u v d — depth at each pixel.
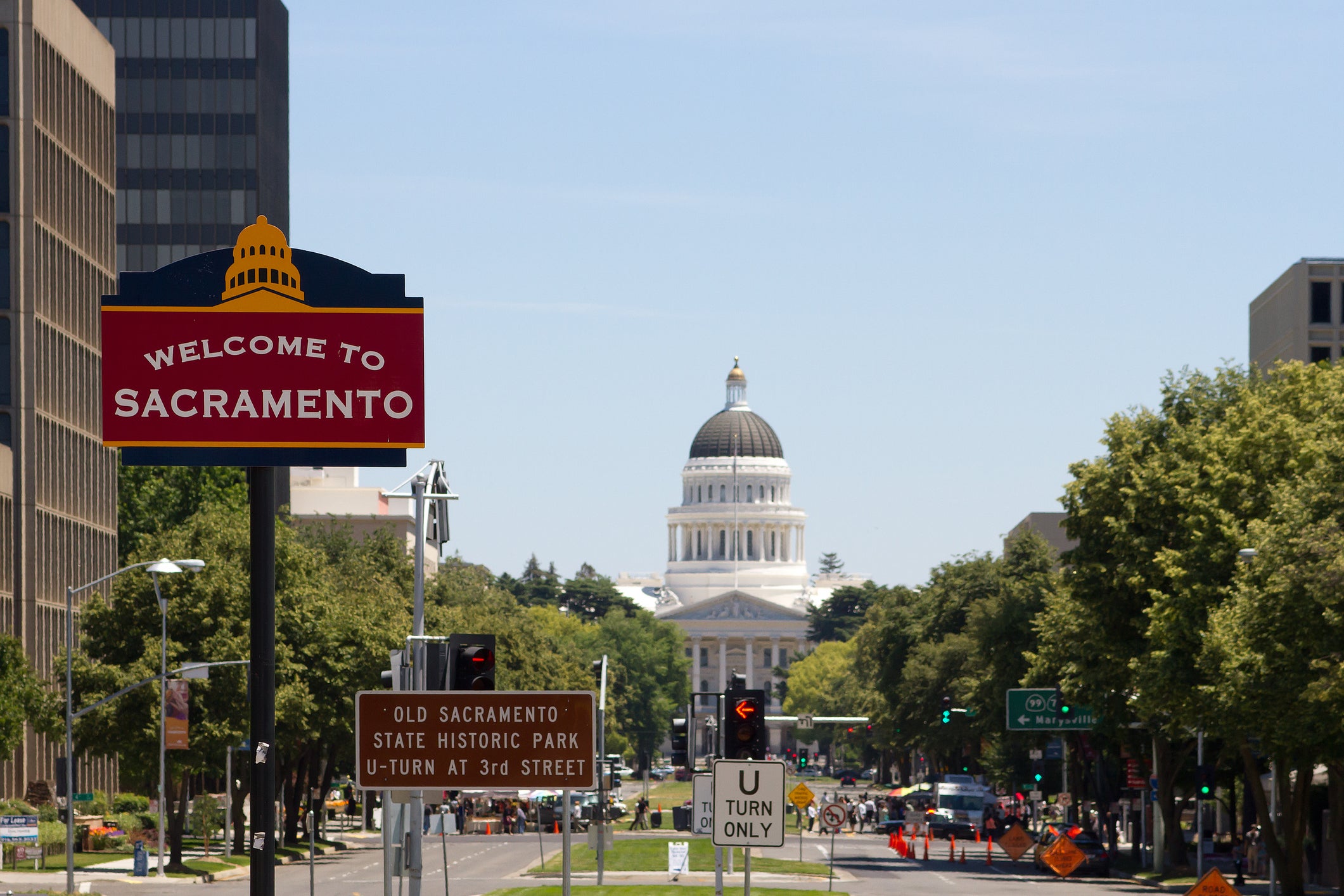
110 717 116.81
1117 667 112.69
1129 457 114.31
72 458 155.38
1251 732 88.00
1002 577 179.38
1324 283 184.25
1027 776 183.62
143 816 152.12
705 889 99.19
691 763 68.69
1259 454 95.88
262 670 43.19
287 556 129.88
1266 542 78.25
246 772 141.12
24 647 142.75
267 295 45.06
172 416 44.62
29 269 145.62
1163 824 127.38
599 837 102.19
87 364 161.00
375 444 45.00
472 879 112.88
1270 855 94.50
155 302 44.81
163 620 108.62
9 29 146.00
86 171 162.12
